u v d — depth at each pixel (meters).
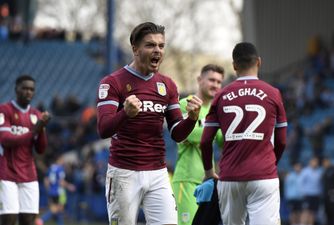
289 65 40.03
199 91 13.01
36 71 48.81
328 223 26.06
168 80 10.08
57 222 29.52
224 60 70.38
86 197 32.81
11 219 13.60
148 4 70.31
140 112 9.78
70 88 47.38
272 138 10.22
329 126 32.19
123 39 69.62
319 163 29.14
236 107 10.15
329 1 39.00
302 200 26.89
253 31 40.53
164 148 10.05
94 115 38.03
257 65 10.39
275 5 40.44
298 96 35.62
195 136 12.62
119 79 9.82
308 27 39.69
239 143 10.07
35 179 13.94
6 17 53.31
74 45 51.38
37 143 14.05
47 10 72.44
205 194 11.35
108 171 10.00
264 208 9.98
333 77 36.62
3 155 13.72
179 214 12.74
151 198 9.88
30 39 51.41
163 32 9.80
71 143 36.75
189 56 72.31
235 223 10.30
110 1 30.88
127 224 9.86
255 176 9.95
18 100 14.07
